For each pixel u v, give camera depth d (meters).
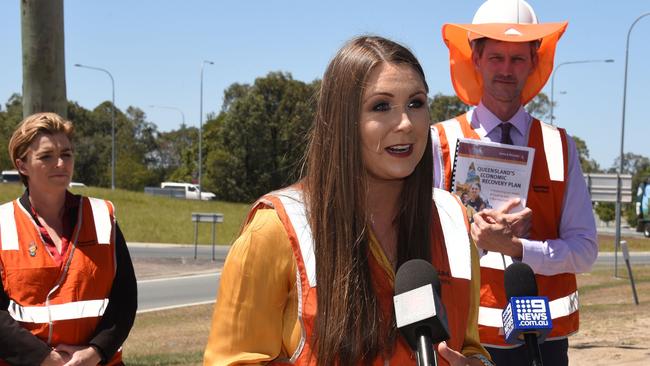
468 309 2.22
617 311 11.88
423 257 2.16
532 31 3.66
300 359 2.01
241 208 49.47
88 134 95.69
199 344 9.54
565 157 3.72
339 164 2.05
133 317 3.97
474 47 3.86
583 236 3.61
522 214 3.39
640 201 43.81
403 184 2.18
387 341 2.02
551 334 3.61
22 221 3.84
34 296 3.73
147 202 46.81
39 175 3.84
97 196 46.38
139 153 100.50
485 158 3.58
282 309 2.06
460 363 2.06
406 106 2.06
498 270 3.55
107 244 3.92
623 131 33.84
